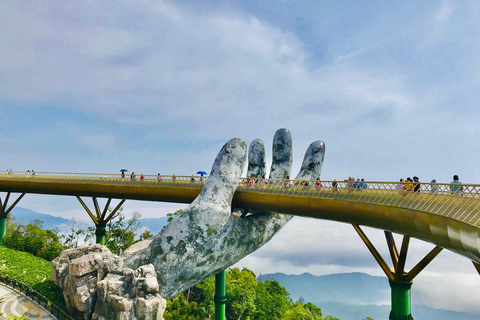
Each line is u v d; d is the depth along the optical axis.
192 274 37.69
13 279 41.62
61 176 58.31
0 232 68.62
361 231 31.41
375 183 28.00
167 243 37.09
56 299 36.47
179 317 58.62
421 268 28.36
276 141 50.91
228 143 42.88
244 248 41.66
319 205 32.47
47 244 71.25
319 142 49.88
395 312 29.08
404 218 24.67
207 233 37.84
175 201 47.62
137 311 30.92
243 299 74.56
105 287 31.34
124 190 51.38
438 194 22.05
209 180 41.31
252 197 39.56
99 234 58.53
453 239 20.22
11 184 62.72
